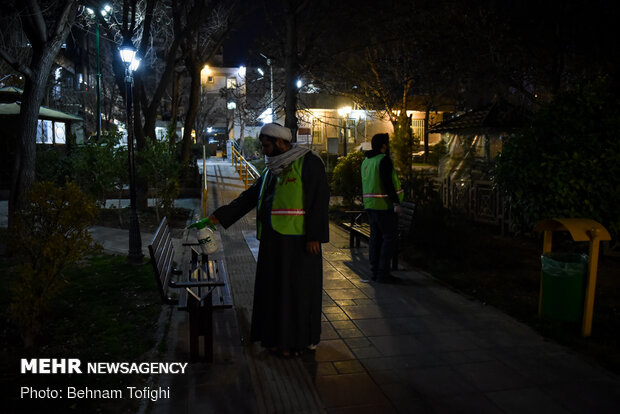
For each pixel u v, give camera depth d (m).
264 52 14.75
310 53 13.62
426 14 11.49
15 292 4.24
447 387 3.50
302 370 3.74
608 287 6.11
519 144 6.23
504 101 11.81
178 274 5.54
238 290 5.91
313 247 3.79
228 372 3.71
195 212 13.64
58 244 4.34
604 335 4.49
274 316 3.92
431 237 8.38
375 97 17.30
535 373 3.73
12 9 11.37
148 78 36.84
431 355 4.06
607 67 8.55
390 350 4.16
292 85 12.98
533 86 11.14
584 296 4.60
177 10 13.90
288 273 3.83
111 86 29.78
